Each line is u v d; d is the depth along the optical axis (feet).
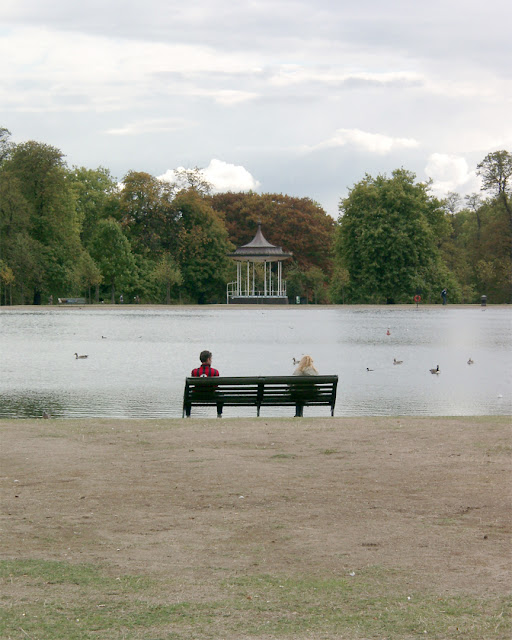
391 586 22.48
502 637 19.15
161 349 143.23
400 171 388.98
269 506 30.81
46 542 26.40
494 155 416.26
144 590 22.21
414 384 95.50
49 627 19.71
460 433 47.55
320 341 164.55
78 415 70.38
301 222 461.37
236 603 21.29
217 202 492.54
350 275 391.24
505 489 33.22
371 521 28.76
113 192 437.58
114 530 27.76
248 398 60.85
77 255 371.15
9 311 311.06
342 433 47.75
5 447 43.06
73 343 156.35
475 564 24.23
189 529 27.89
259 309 350.23
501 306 376.27
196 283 428.56
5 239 339.36
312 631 19.53
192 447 43.14
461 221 537.24
